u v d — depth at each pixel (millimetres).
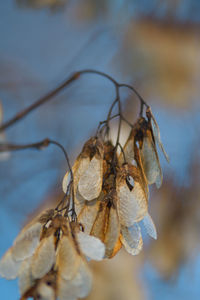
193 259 662
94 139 441
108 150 451
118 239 425
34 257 406
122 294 613
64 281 400
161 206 676
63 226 414
